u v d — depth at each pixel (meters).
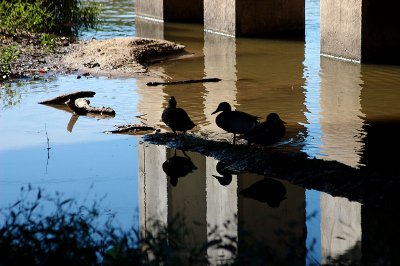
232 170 12.61
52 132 15.14
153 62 23.09
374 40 22.53
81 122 15.93
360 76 20.52
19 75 20.88
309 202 10.89
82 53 23.47
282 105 17.08
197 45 26.61
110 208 10.61
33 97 18.31
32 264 7.21
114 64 22.11
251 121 13.52
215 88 19.09
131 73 21.16
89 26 30.92
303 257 8.19
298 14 29.34
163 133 14.75
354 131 14.76
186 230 8.21
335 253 8.68
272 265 7.27
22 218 9.76
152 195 11.26
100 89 19.12
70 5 31.55
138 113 16.59
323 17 23.92
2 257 7.20
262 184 11.80
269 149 13.55
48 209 10.42
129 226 9.62
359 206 10.67
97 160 13.23
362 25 22.39
